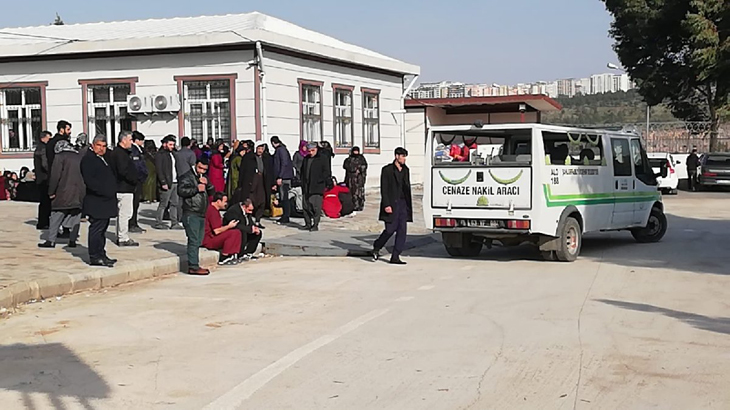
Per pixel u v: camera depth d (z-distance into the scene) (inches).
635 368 278.7
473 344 314.8
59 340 328.5
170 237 637.9
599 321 355.6
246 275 507.5
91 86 1008.9
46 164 627.8
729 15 1628.9
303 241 640.4
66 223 587.2
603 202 606.2
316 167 717.9
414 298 418.0
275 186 773.9
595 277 485.7
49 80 1021.8
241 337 330.3
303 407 239.6
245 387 259.9
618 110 2886.3
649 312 375.2
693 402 241.6
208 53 967.6
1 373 279.7
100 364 290.7
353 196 892.6
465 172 559.5
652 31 1841.8
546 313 374.6
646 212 664.4
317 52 1031.6
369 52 1305.4
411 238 698.8
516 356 295.9
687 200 1219.9
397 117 1268.5
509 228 545.6
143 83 990.4
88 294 437.1
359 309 388.8
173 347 314.7
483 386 258.7
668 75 1872.5
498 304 398.9
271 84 970.7
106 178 482.6
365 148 1181.7
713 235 729.6
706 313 372.8
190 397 250.5
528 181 538.9
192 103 981.8
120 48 974.4
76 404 244.7
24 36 1083.3
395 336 329.4
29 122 1037.2
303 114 1038.4
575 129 578.9
